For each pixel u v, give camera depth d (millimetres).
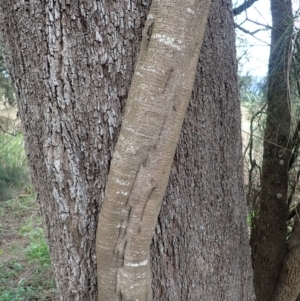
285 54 2031
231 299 1534
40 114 1166
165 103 952
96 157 1165
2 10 1167
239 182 1530
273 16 2193
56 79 1117
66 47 1099
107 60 1123
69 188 1181
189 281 1370
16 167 5223
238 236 1542
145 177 1001
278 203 2609
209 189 1367
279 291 2553
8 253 4770
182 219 1312
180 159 1276
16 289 3836
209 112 1329
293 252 2549
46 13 1084
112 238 1059
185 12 912
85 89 1127
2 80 4664
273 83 2225
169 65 929
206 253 1399
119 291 1107
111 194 1019
